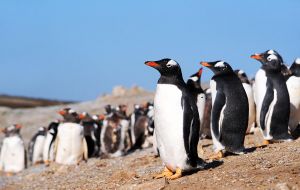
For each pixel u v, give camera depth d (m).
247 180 10.23
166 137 10.99
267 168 10.95
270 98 14.09
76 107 40.59
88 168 17.14
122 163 16.38
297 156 11.67
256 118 16.27
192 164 11.16
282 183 9.55
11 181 18.80
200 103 14.72
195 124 11.01
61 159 19.48
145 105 25.02
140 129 22.75
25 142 34.19
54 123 23.05
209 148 14.94
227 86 12.69
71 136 19.34
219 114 12.65
